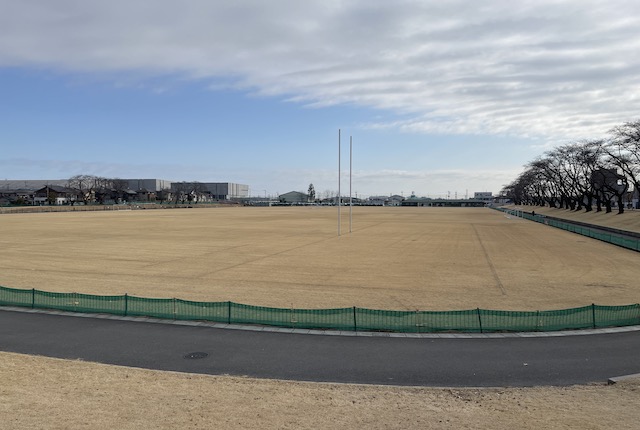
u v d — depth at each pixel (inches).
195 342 668.7
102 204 7800.2
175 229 2910.9
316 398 463.2
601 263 1530.5
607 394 476.1
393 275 1282.0
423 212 6589.6
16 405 437.7
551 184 6412.4
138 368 558.9
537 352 626.2
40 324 758.5
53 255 1654.8
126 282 1157.1
